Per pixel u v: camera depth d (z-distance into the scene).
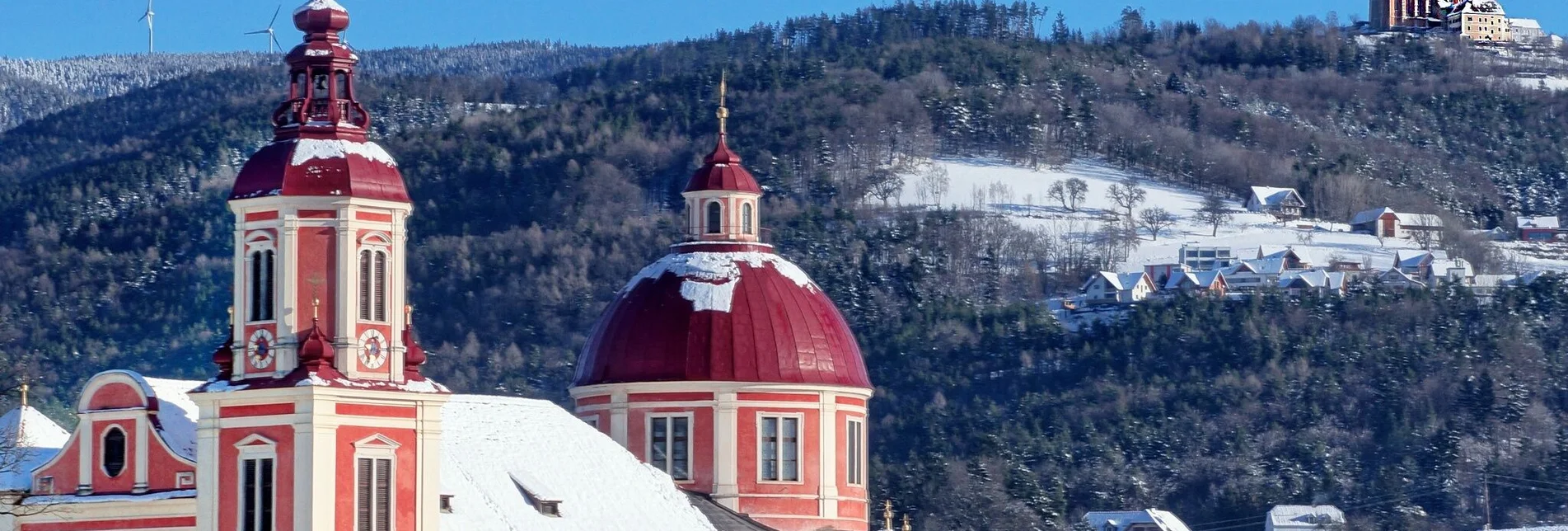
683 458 133.75
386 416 98.12
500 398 125.81
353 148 99.31
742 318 135.12
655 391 134.25
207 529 97.69
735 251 138.25
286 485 96.25
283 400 96.50
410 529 98.31
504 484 116.88
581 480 121.31
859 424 138.00
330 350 96.94
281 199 97.31
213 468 97.69
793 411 134.38
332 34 100.88
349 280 97.69
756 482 133.38
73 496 105.25
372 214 98.62
